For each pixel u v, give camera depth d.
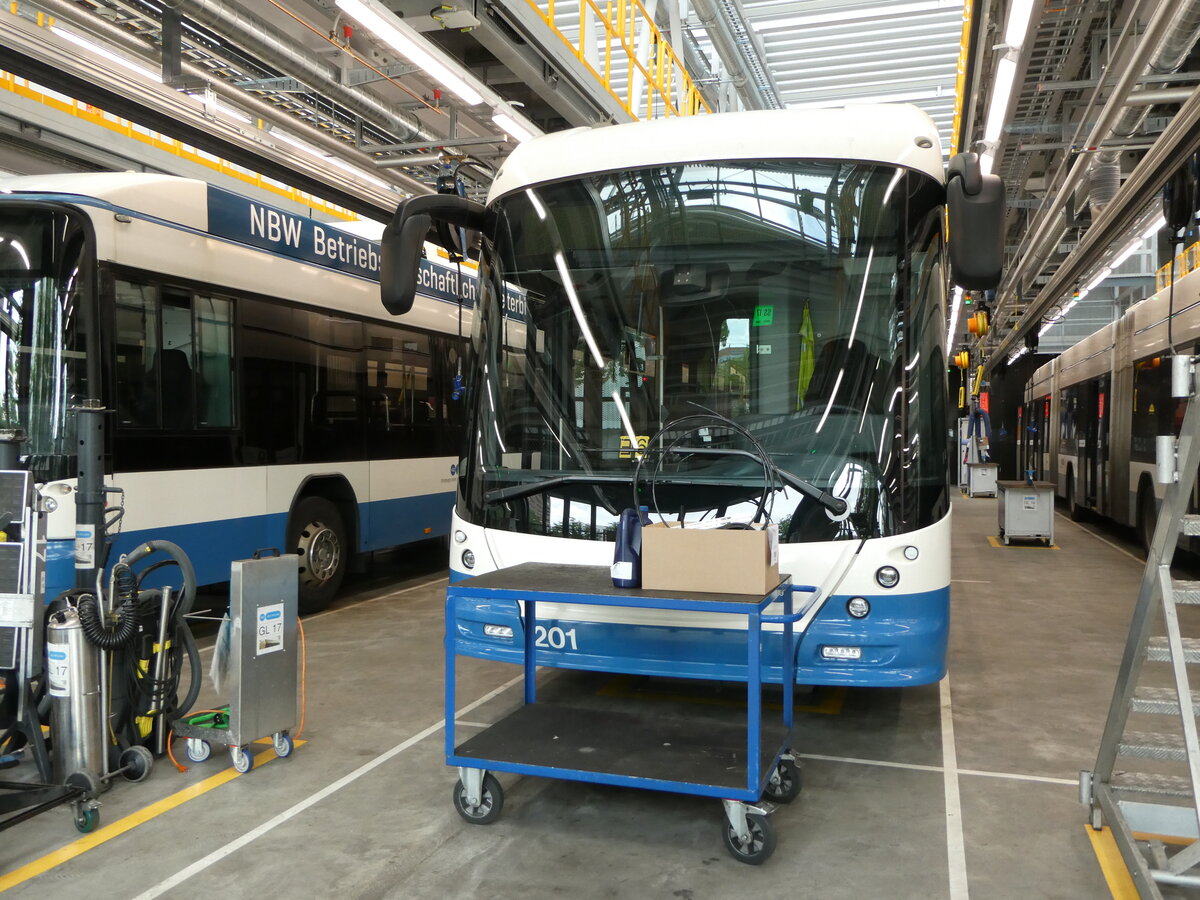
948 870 3.42
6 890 3.29
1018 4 6.39
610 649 4.43
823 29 12.17
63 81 7.52
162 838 3.71
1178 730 5.00
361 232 9.17
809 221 4.57
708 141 4.74
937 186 4.59
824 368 4.47
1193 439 3.23
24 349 5.53
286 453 7.49
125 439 5.99
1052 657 6.71
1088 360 15.16
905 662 4.21
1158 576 3.36
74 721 4.00
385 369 8.86
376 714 5.32
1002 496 13.95
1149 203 9.34
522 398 4.84
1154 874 3.04
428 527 9.52
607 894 3.25
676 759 3.71
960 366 16.81
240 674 4.34
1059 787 4.24
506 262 4.98
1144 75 8.17
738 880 3.35
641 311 4.71
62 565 5.46
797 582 4.27
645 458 4.57
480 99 8.55
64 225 5.62
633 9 11.02
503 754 3.77
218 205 6.85
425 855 3.56
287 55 8.99
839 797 4.13
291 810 3.99
